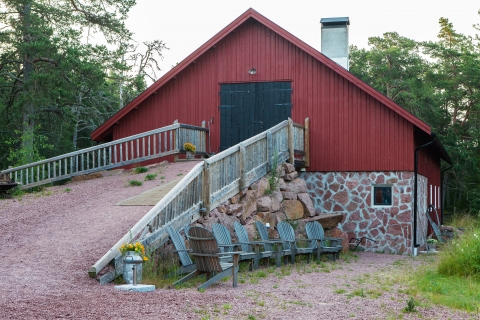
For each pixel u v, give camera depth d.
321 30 23.61
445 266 12.84
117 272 10.02
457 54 45.25
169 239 11.77
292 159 18.56
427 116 42.00
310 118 20.39
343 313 8.36
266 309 8.43
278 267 13.56
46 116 32.84
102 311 7.57
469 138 42.53
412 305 8.63
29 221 13.20
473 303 9.42
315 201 20.20
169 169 18.36
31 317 7.07
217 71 21.47
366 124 19.83
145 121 22.14
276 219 16.58
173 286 10.09
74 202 14.96
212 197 13.71
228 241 12.70
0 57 29.62
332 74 20.23
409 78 44.34
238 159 15.30
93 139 22.69
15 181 18.53
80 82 30.67
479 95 41.66
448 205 42.41
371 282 11.80
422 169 21.97
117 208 13.71
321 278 12.25
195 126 20.55
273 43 20.91
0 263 10.29
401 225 19.38
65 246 11.24
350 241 19.77
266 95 20.89
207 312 7.95
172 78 21.78
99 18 30.64
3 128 32.53
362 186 19.83
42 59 28.56
